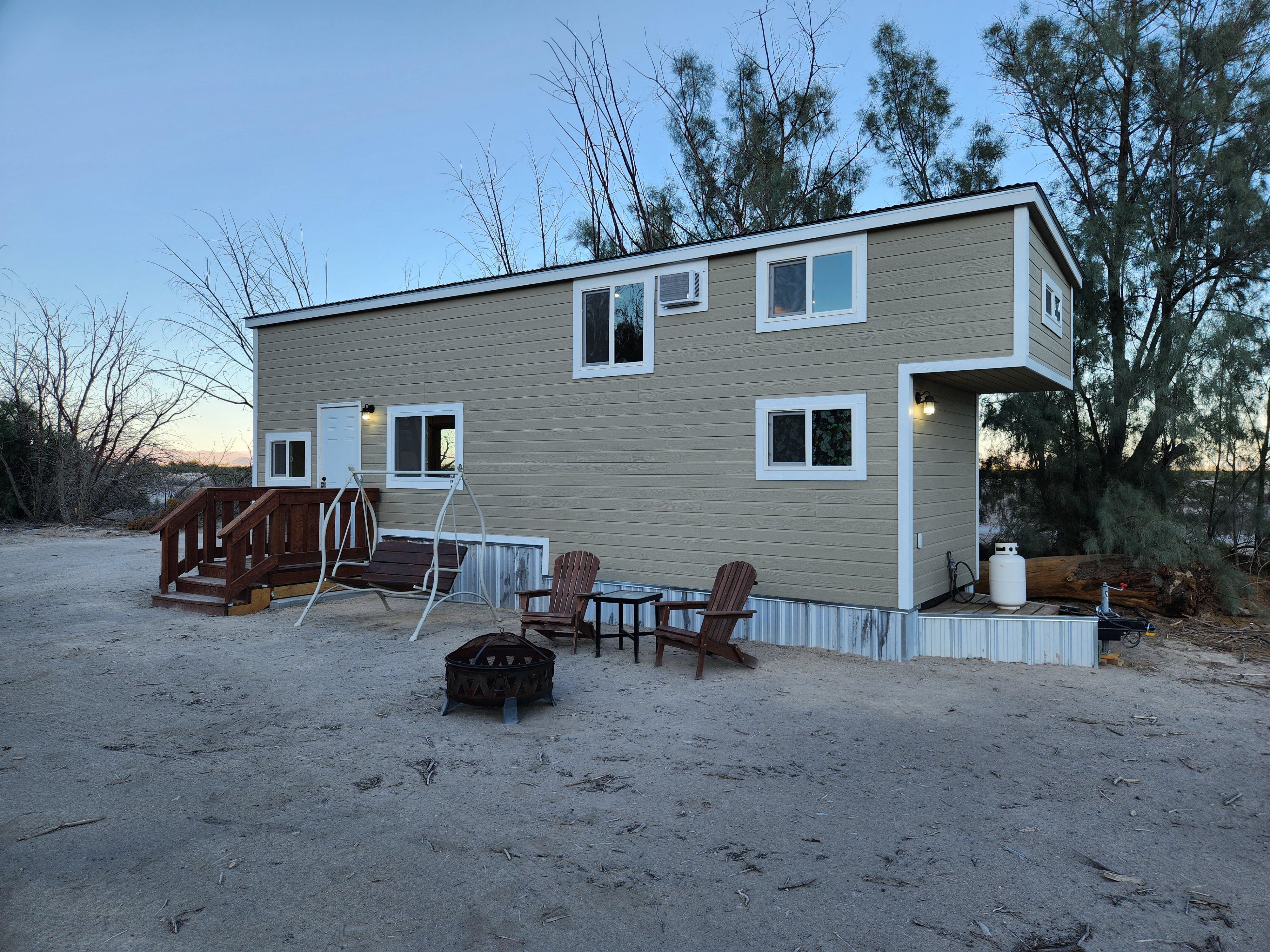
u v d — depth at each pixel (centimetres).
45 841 362
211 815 393
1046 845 373
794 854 360
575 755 489
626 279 914
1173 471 1052
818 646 788
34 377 2122
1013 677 695
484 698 547
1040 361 756
